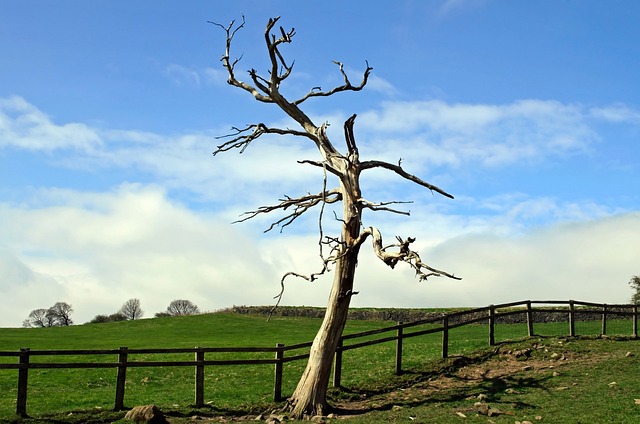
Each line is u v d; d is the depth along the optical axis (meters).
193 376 23.36
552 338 24.73
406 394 19.31
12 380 22.16
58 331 41.88
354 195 17.75
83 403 18.62
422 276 15.51
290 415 17.14
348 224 17.70
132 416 15.64
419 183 19.52
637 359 21.61
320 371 17.50
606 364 21.02
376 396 19.45
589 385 18.56
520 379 19.86
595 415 15.48
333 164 18.30
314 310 48.03
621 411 15.71
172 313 77.81
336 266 17.89
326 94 19.25
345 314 17.84
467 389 19.25
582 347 23.61
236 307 50.69
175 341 34.22
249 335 37.91
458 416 16.06
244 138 19.05
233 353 27.78
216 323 44.34
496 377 20.41
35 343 33.59
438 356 23.73
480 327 36.19
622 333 28.64
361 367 23.42
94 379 22.75
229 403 18.61
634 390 17.69
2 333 40.38
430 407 17.41
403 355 25.22
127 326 44.25
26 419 16.20
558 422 15.10
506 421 15.36
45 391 20.56
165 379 22.97
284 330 40.69
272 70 18.86
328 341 17.66
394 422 15.84
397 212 16.98
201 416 17.31
